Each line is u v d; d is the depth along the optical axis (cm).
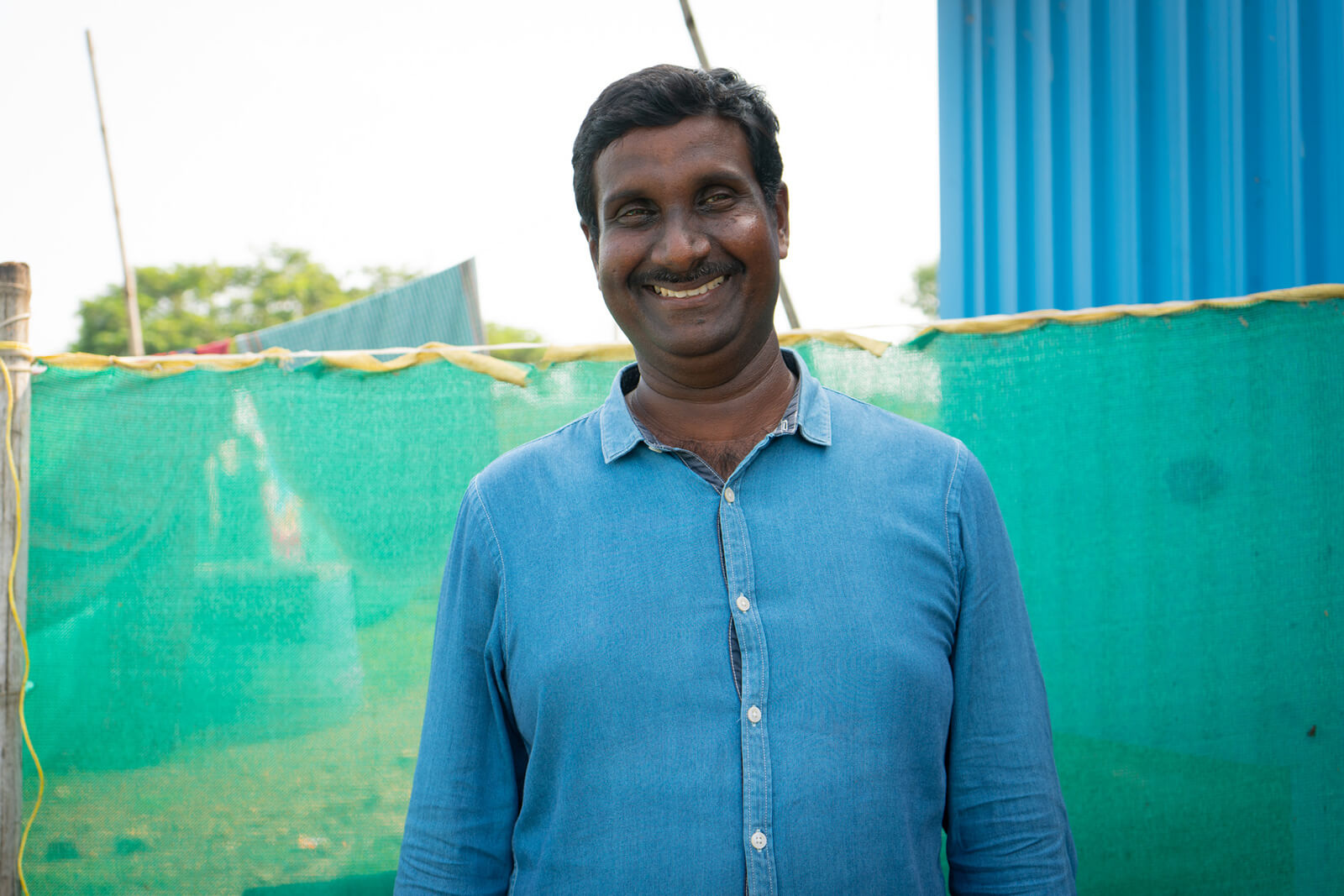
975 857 124
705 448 132
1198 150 279
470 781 128
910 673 117
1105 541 211
